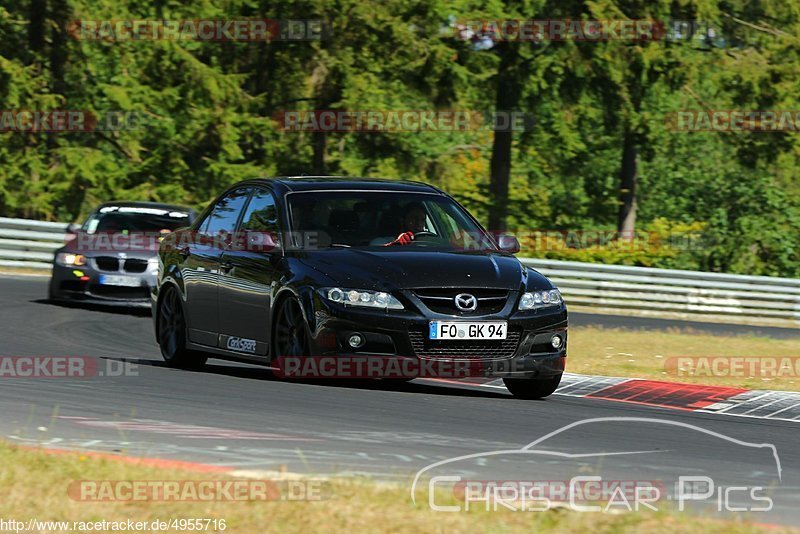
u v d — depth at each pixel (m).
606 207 158.75
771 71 122.56
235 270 34.84
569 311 79.44
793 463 25.02
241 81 114.44
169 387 32.34
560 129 119.06
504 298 31.61
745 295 87.62
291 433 25.52
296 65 117.44
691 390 37.81
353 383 34.31
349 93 111.56
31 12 116.25
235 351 34.88
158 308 39.22
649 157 123.00
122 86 117.44
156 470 20.31
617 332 59.81
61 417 26.77
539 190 155.88
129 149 119.00
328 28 111.75
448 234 34.66
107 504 17.97
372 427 26.67
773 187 161.00
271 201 35.12
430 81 110.94
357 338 30.73
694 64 115.12
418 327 30.61
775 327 81.38
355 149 119.94
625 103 116.06
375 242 33.66
